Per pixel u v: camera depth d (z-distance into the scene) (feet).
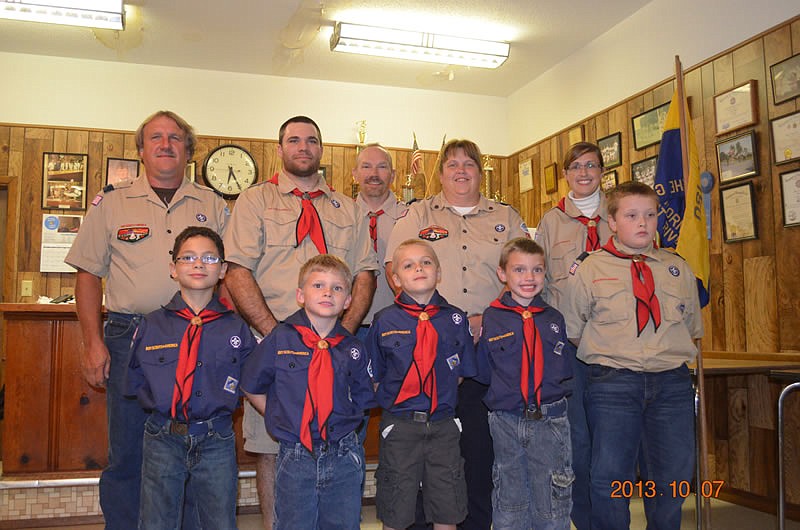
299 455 6.08
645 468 8.55
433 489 6.70
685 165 9.00
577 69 16.08
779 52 10.67
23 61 16.14
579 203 8.78
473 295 7.82
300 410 6.18
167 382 6.15
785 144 10.50
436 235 8.04
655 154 13.41
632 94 14.15
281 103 17.70
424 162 18.63
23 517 10.00
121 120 16.62
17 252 15.75
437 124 18.89
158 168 7.48
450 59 15.57
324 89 18.04
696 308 7.66
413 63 16.87
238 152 17.10
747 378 11.13
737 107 11.37
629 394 7.08
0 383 15.10
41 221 15.93
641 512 10.37
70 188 16.14
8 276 15.64
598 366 7.30
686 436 7.11
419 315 6.98
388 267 8.27
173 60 16.61
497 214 8.32
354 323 7.48
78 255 7.36
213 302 6.63
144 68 16.87
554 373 7.08
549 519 6.78
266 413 6.38
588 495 8.21
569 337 7.68
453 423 6.89
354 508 6.23
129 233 7.31
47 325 10.32
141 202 7.50
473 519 7.44
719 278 11.71
